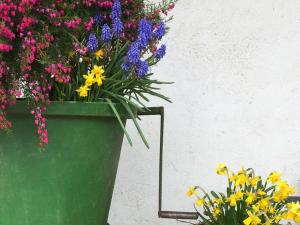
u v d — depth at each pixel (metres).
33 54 1.16
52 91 1.32
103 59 1.40
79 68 1.33
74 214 1.33
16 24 1.18
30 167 1.28
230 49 2.31
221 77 2.31
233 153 2.31
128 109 1.31
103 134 1.33
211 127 2.33
